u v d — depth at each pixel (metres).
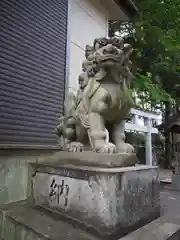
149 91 4.03
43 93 3.18
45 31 3.31
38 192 2.11
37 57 3.13
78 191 1.62
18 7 2.89
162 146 8.30
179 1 4.50
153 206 1.77
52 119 3.29
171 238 1.36
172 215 1.84
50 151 3.22
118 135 1.97
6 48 2.68
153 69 4.82
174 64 4.70
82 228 1.52
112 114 1.89
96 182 1.47
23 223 1.66
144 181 1.69
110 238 1.31
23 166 2.78
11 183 2.58
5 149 2.54
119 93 1.87
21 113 2.81
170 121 4.79
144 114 6.35
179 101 5.14
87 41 4.32
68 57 3.69
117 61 1.76
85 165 1.75
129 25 5.80
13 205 2.25
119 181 1.41
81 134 2.07
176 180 3.87
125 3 4.55
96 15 4.70
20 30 2.90
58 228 1.55
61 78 3.54
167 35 4.47
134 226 1.50
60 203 1.78
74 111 2.13
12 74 2.74
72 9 3.97
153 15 4.52
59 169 1.85
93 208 1.46
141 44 4.62
